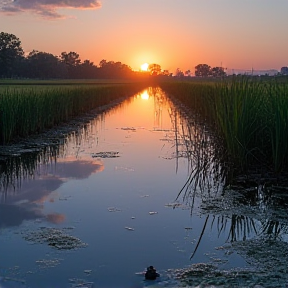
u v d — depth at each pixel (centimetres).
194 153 1052
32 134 1396
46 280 399
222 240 502
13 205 642
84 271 418
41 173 866
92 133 1506
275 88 962
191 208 631
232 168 859
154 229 541
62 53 12862
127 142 1292
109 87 3766
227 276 401
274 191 719
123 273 414
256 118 874
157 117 2142
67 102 1877
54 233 522
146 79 13425
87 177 830
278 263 429
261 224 558
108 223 563
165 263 438
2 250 470
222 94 1069
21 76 10725
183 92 3173
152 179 816
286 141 791
